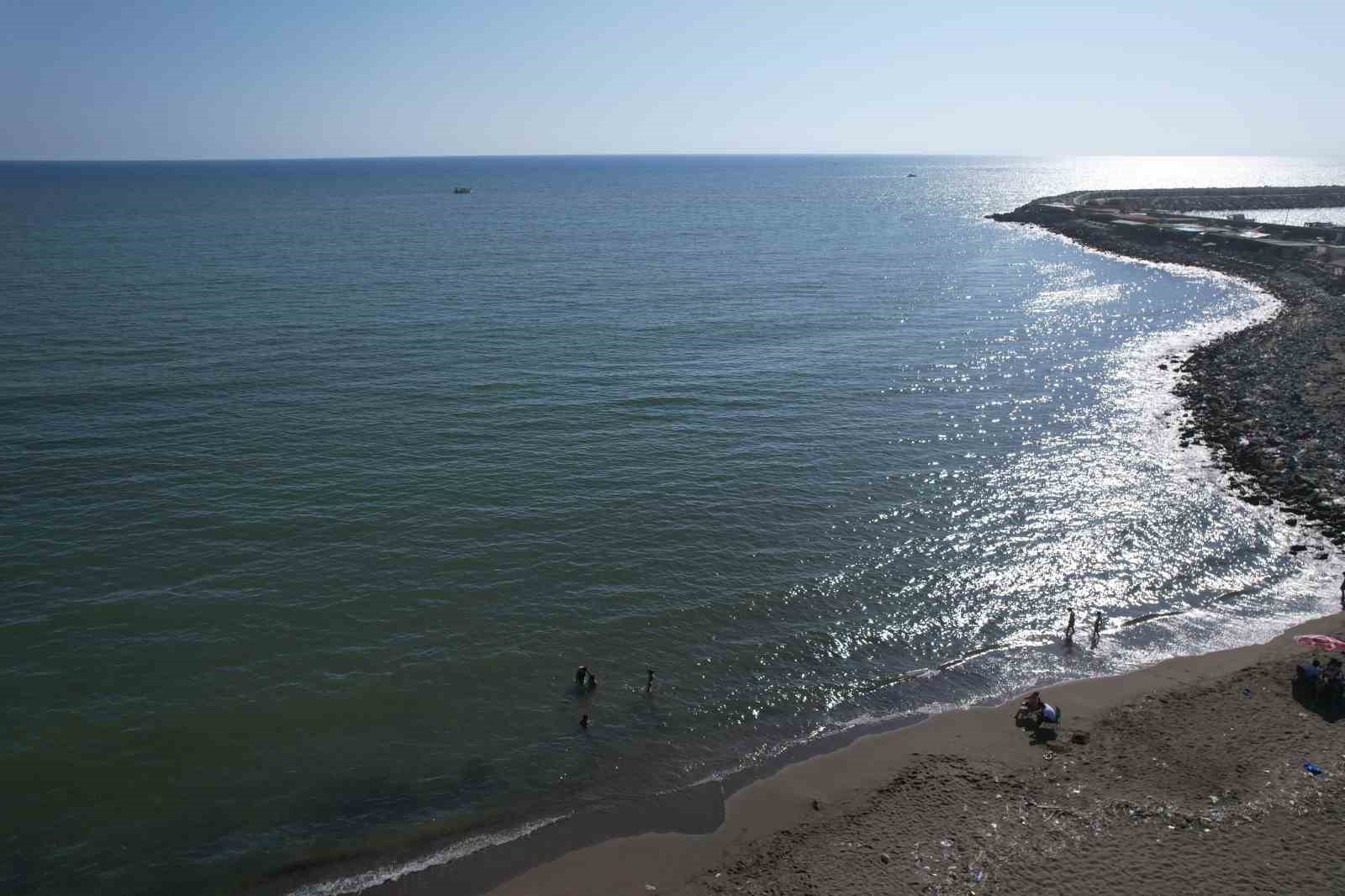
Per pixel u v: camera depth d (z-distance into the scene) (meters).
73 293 79.25
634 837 21.84
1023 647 30.19
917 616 32.09
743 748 25.30
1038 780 23.22
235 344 63.34
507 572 34.06
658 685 28.00
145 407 49.84
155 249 111.94
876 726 26.17
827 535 37.66
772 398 55.19
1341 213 193.75
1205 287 99.50
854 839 21.30
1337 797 21.59
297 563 34.22
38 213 165.25
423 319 73.06
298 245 120.56
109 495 39.16
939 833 21.31
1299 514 39.00
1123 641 30.33
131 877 20.64
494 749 25.08
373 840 21.81
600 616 31.48
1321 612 31.73
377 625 30.55
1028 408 54.22
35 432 45.62
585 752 25.03
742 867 20.61
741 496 41.12
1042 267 113.06
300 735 25.33
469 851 21.48
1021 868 19.91
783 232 149.12
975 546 36.97
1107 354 68.00
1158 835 20.73
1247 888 18.92
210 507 38.44
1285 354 63.78
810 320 77.19
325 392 53.62
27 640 29.00
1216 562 35.44
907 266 110.56
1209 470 44.22
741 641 30.39
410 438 46.88
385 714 26.31
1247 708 25.75
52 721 25.44
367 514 38.34
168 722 25.61
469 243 126.38
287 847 21.58
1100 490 42.09
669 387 56.66
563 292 87.19
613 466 44.12
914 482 43.12
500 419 50.12
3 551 34.16
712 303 83.06
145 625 30.06
